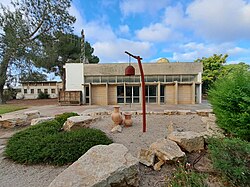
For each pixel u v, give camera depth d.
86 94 20.14
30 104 20.88
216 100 4.60
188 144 3.53
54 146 3.92
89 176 2.24
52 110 14.22
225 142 2.62
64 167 3.49
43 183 2.89
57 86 37.00
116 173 2.28
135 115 8.44
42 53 21.05
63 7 21.75
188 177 2.53
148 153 3.36
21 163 3.67
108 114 8.95
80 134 4.48
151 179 2.77
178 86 19.47
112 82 19.89
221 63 26.47
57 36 22.25
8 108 15.57
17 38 19.56
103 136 4.56
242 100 3.98
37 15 20.81
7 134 6.43
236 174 2.27
